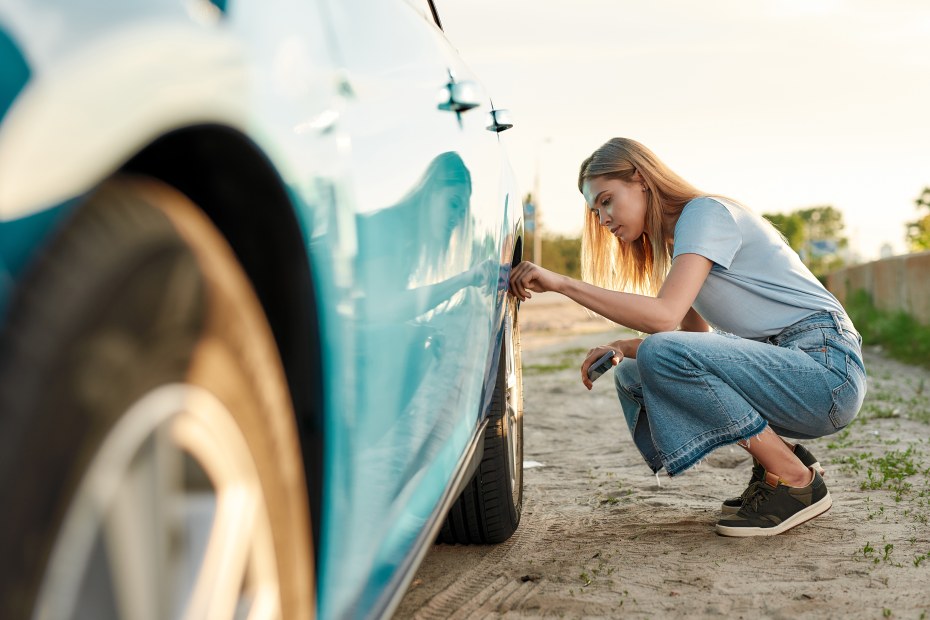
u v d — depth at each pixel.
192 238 0.88
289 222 1.04
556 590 2.79
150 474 0.82
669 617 2.54
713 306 3.53
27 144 0.66
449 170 1.93
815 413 3.35
